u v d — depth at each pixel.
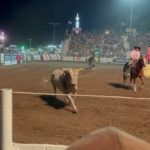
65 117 12.59
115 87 21.22
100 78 27.72
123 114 13.19
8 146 5.27
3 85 21.53
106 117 12.69
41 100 15.62
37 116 12.59
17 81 24.22
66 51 77.62
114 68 44.34
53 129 10.84
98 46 77.00
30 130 10.66
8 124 5.26
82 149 1.50
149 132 10.68
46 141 9.43
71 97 14.09
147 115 13.05
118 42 78.00
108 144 1.49
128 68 21.50
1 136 5.27
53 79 15.53
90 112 13.46
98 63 62.44
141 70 19.77
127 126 11.44
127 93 18.47
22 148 7.01
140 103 15.30
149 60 36.81
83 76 29.88
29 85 21.52
